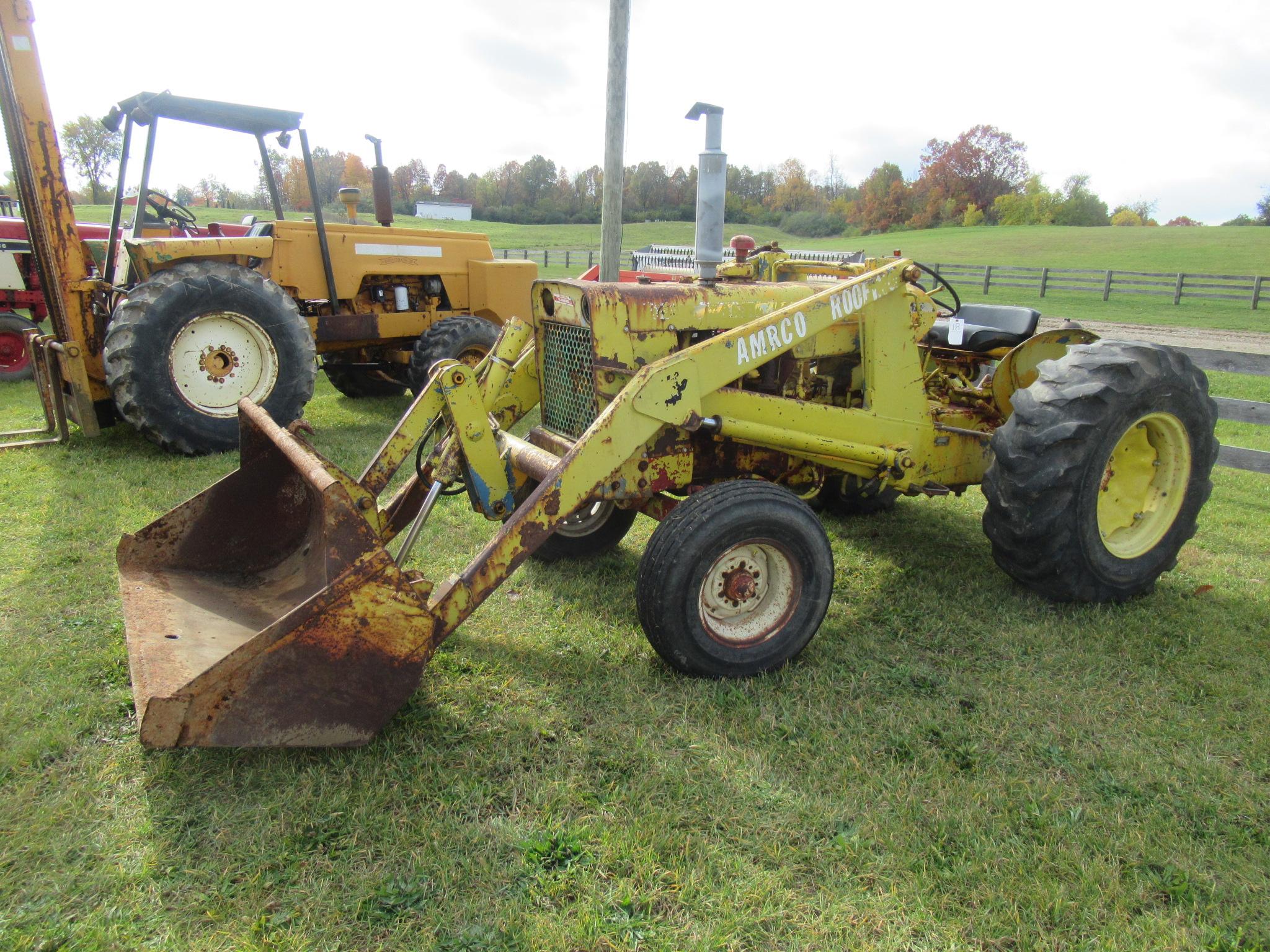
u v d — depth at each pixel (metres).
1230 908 1.94
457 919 1.84
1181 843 2.14
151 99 6.01
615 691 2.78
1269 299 20.75
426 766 2.35
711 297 3.29
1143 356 3.41
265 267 6.76
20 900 1.86
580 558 3.97
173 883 1.92
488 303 8.05
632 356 3.15
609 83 6.88
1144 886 2.00
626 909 1.88
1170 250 34.16
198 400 5.79
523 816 2.17
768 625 2.98
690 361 2.85
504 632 3.21
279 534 3.20
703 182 3.53
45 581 3.54
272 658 2.16
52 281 5.86
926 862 2.04
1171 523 3.63
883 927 1.85
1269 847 2.14
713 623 2.90
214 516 3.09
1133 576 3.54
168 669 2.29
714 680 2.87
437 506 4.67
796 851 2.07
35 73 5.52
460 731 2.54
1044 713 2.74
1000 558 3.56
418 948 1.76
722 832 2.14
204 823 2.11
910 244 40.78
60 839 2.04
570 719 2.62
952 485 3.87
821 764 2.42
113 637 3.06
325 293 7.14
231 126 6.53
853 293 3.24
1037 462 3.28
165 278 5.59
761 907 1.90
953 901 1.92
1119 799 2.31
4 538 4.04
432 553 3.98
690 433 3.16
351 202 7.56
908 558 4.13
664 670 2.94
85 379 5.86
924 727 2.63
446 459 3.28
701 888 1.94
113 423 6.48
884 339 3.45
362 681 2.29
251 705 2.16
